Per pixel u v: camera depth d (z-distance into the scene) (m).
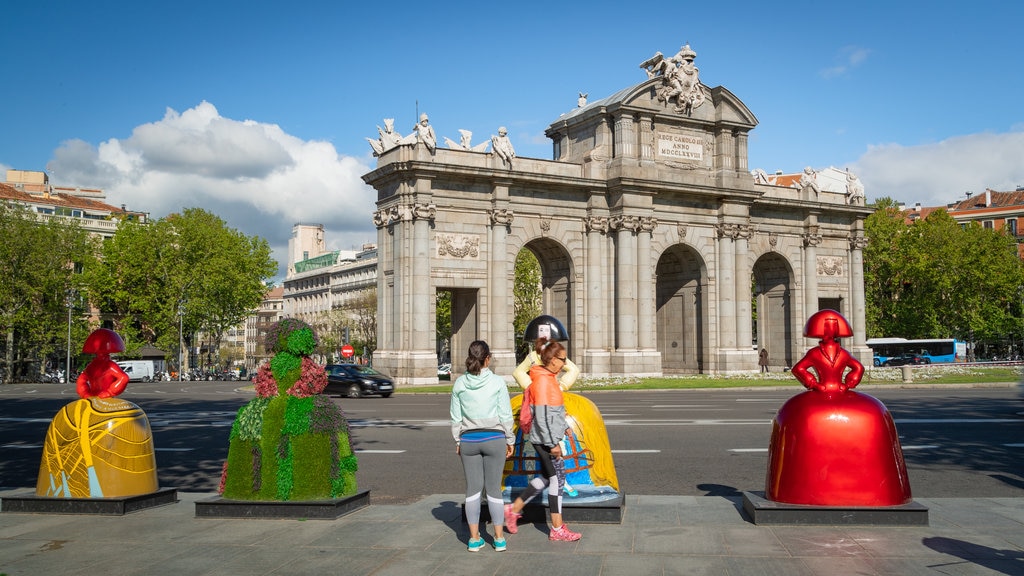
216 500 13.26
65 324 94.56
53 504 13.77
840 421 12.17
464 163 56.44
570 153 64.50
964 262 94.56
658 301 69.38
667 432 24.89
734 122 64.12
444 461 19.97
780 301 71.94
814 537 11.43
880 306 102.00
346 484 13.66
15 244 88.69
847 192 74.06
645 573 9.89
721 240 64.25
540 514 12.71
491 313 56.56
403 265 54.59
